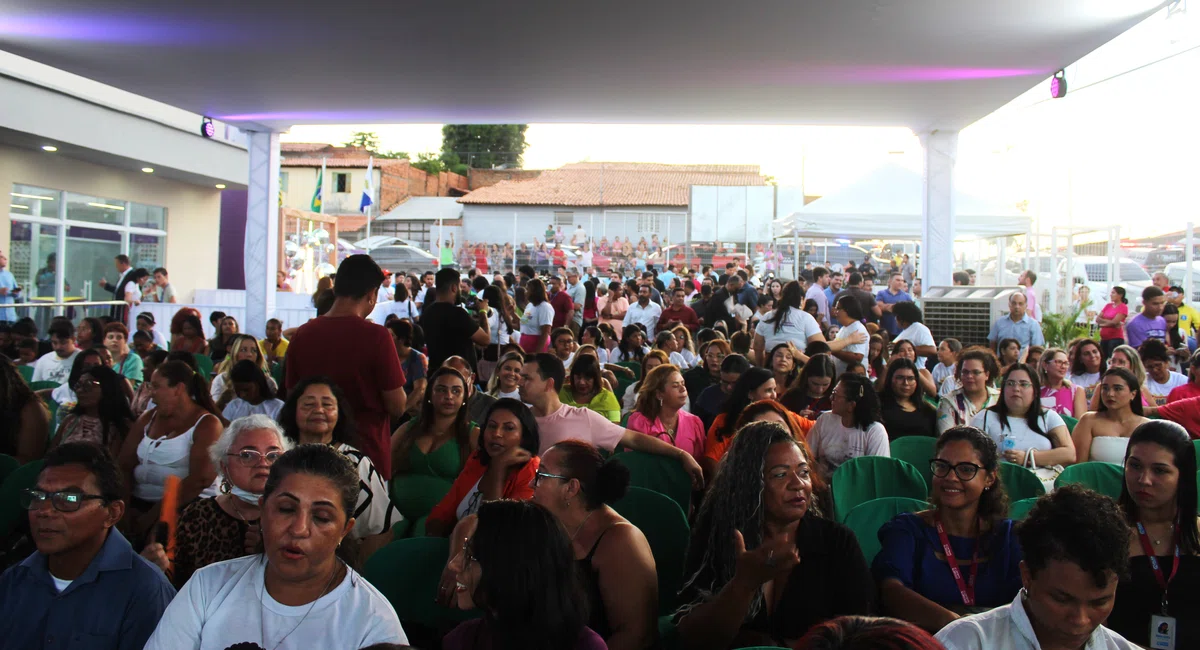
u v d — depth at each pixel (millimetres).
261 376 5965
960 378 6457
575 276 17750
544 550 2514
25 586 2932
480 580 2502
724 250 34031
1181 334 11828
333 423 4344
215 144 18859
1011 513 4230
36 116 13930
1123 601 3324
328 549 2504
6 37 9633
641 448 5441
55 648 2863
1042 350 8625
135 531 4758
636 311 14188
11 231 15273
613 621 3223
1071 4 7941
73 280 16781
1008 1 7879
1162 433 3344
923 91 11383
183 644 2496
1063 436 5812
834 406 5703
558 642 2504
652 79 11086
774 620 3408
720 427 5812
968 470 3395
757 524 3416
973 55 9688
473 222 44688
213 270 20938
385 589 3518
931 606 3277
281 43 9688
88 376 5660
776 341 9016
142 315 11078
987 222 15805
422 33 9250
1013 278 20609
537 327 11180
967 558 3453
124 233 18047
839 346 8773
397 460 5336
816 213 16328
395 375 4719
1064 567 2271
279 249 19719
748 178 50969
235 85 11750
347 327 4695
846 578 3348
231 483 3627
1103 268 18266
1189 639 3223
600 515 3365
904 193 16578
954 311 12258
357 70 10859
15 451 5750
